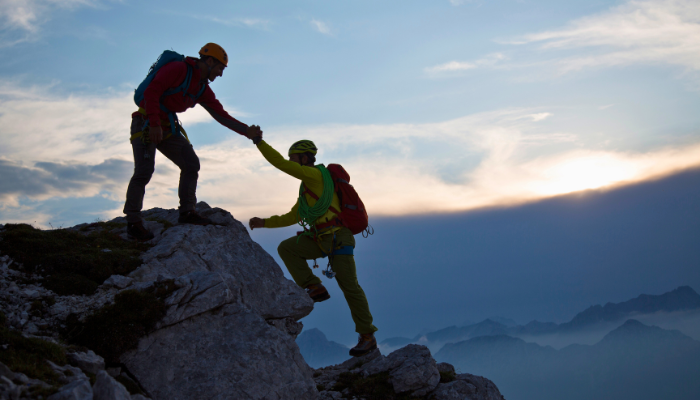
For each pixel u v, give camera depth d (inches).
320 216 235.6
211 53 228.8
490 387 288.8
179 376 169.3
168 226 265.9
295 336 252.1
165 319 178.1
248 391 173.3
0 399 103.8
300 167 227.9
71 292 185.9
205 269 232.7
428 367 273.4
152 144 229.9
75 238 229.3
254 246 263.6
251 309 209.3
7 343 136.0
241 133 236.2
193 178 255.4
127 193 233.9
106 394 118.9
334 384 281.0
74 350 153.8
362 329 241.3
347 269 237.9
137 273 208.8
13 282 181.2
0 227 223.1
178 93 225.6
